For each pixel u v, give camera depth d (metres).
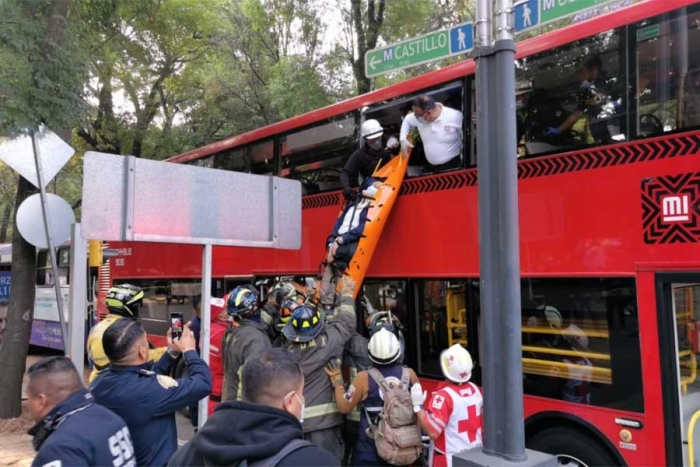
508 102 3.03
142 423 3.07
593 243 4.32
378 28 12.38
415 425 4.01
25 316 8.32
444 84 5.62
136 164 3.75
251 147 8.14
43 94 6.96
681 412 3.90
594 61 4.55
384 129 6.41
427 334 5.47
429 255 5.46
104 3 11.30
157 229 3.81
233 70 15.48
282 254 7.34
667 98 4.09
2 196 28.05
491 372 2.96
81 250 5.11
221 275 8.36
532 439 4.72
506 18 3.14
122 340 3.14
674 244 3.89
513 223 2.94
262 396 2.14
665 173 3.98
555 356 4.55
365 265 5.55
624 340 4.10
